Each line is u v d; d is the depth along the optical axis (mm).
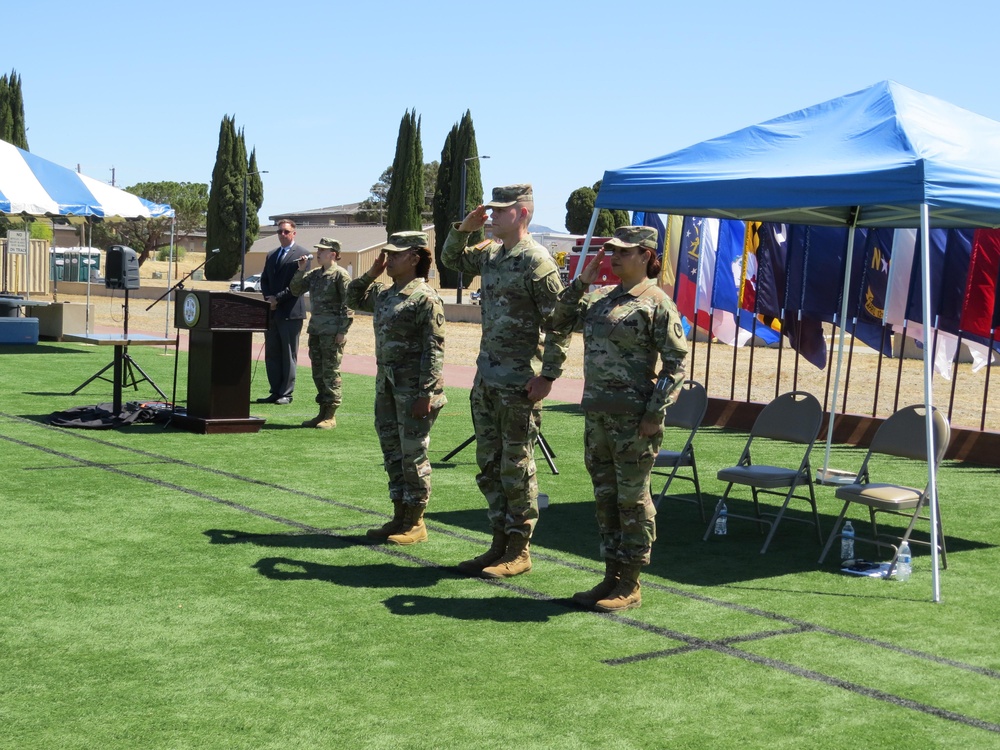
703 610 6168
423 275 7324
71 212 19203
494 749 4156
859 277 12688
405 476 7348
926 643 5688
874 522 7531
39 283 33094
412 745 4168
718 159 8055
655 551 7633
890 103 7902
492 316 6508
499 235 6414
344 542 7363
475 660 5160
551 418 14141
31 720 4289
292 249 14195
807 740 4352
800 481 7828
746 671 5156
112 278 12398
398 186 68500
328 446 11234
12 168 18938
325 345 12312
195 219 96188
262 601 5973
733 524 8633
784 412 8078
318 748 4109
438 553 7184
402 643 5367
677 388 5785
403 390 7258
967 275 11805
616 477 6047
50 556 6707
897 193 6762
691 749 4223
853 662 5344
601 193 8203
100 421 11797
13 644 5148
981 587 6875
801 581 6914
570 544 7598
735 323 13898
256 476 9523
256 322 11922
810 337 13000
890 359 26469
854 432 12914
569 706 4625
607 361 5918
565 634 5613
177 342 12258
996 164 7293
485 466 6766
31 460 9812
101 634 5336
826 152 7629
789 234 12859
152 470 9602
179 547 7047
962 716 4680
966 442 11891
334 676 4879
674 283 14109
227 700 4559
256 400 14617
